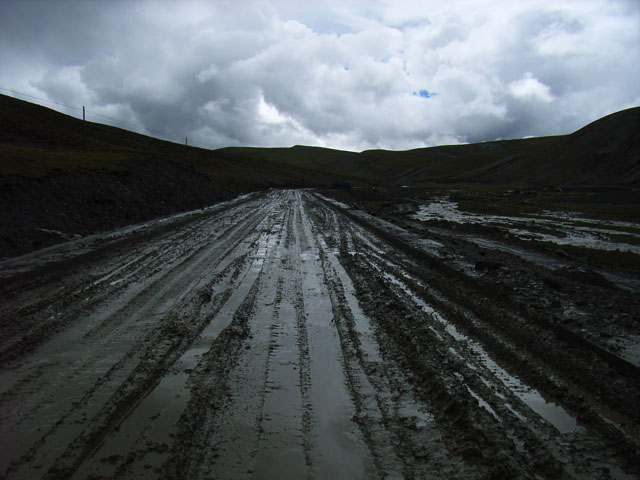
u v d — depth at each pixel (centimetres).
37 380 455
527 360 530
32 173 1702
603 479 320
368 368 505
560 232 2225
